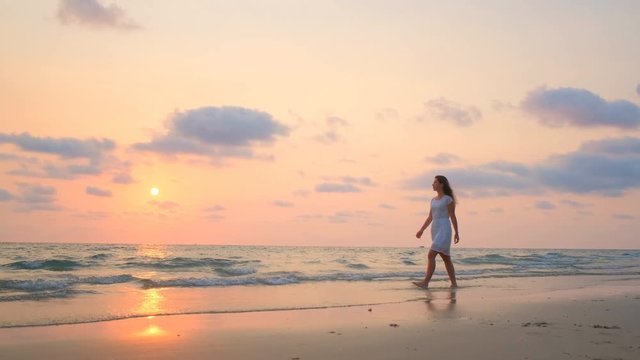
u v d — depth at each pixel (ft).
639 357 15.28
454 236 38.14
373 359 15.17
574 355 15.55
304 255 105.81
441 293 33.47
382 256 107.14
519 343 17.35
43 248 116.98
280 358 15.30
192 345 16.97
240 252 123.03
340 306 26.89
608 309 25.90
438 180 38.32
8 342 16.92
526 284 41.37
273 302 28.12
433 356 15.51
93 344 16.88
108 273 46.19
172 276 43.88
